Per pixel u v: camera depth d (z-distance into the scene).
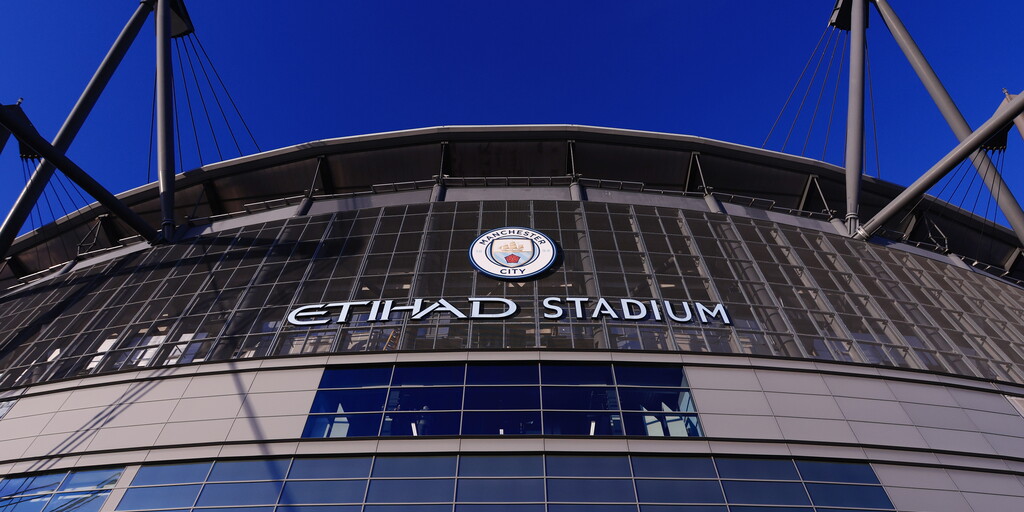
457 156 46.03
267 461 23.84
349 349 29.11
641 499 22.19
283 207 43.06
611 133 45.34
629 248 36.62
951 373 29.48
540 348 28.11
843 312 33.72
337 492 22.52
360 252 36.56
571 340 29.30
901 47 42.31
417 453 23.72
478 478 22.78
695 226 39.66
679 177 46.47
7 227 39.03
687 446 24.16
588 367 27.41
